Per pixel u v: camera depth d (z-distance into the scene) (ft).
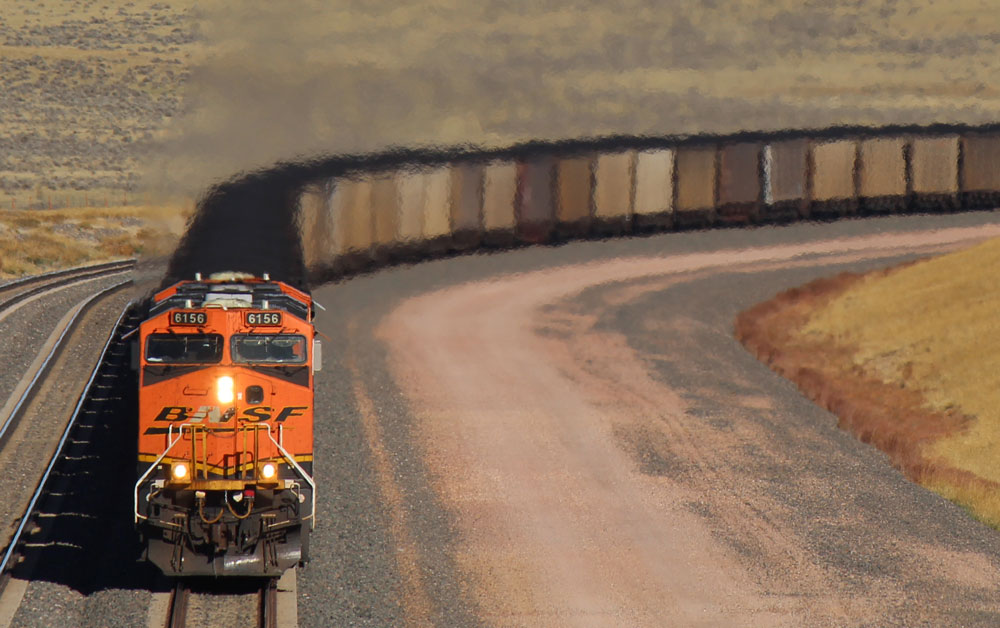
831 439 326.24
